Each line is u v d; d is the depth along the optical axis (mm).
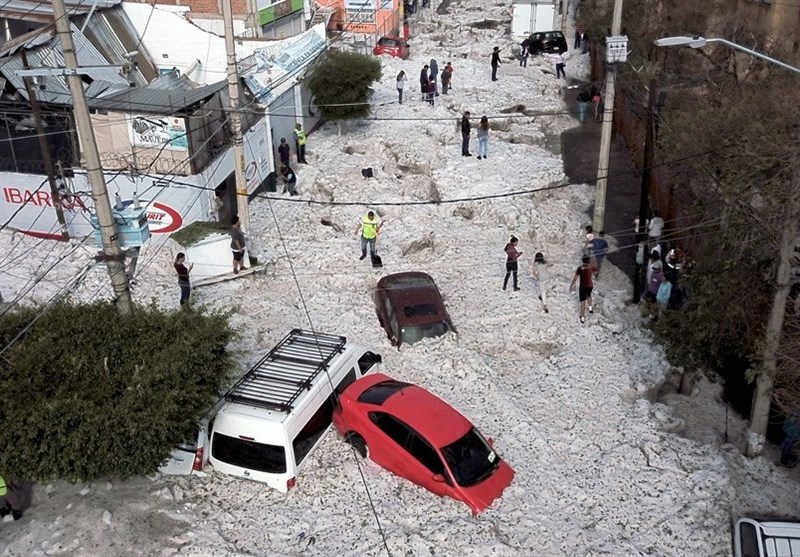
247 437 13211
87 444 11688
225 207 23859
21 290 19531
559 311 19359
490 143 30078
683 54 27828
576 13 50688
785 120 15414
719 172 16922
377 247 22094
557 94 37312
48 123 21484
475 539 12289
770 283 14477
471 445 13469
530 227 23469
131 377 12633
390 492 13336
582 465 14211
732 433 16438
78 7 28266
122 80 25750
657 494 13547
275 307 19047
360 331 18172
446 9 56875
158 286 19906
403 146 29359
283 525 12695
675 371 18062
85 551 11992
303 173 27266
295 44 30641
